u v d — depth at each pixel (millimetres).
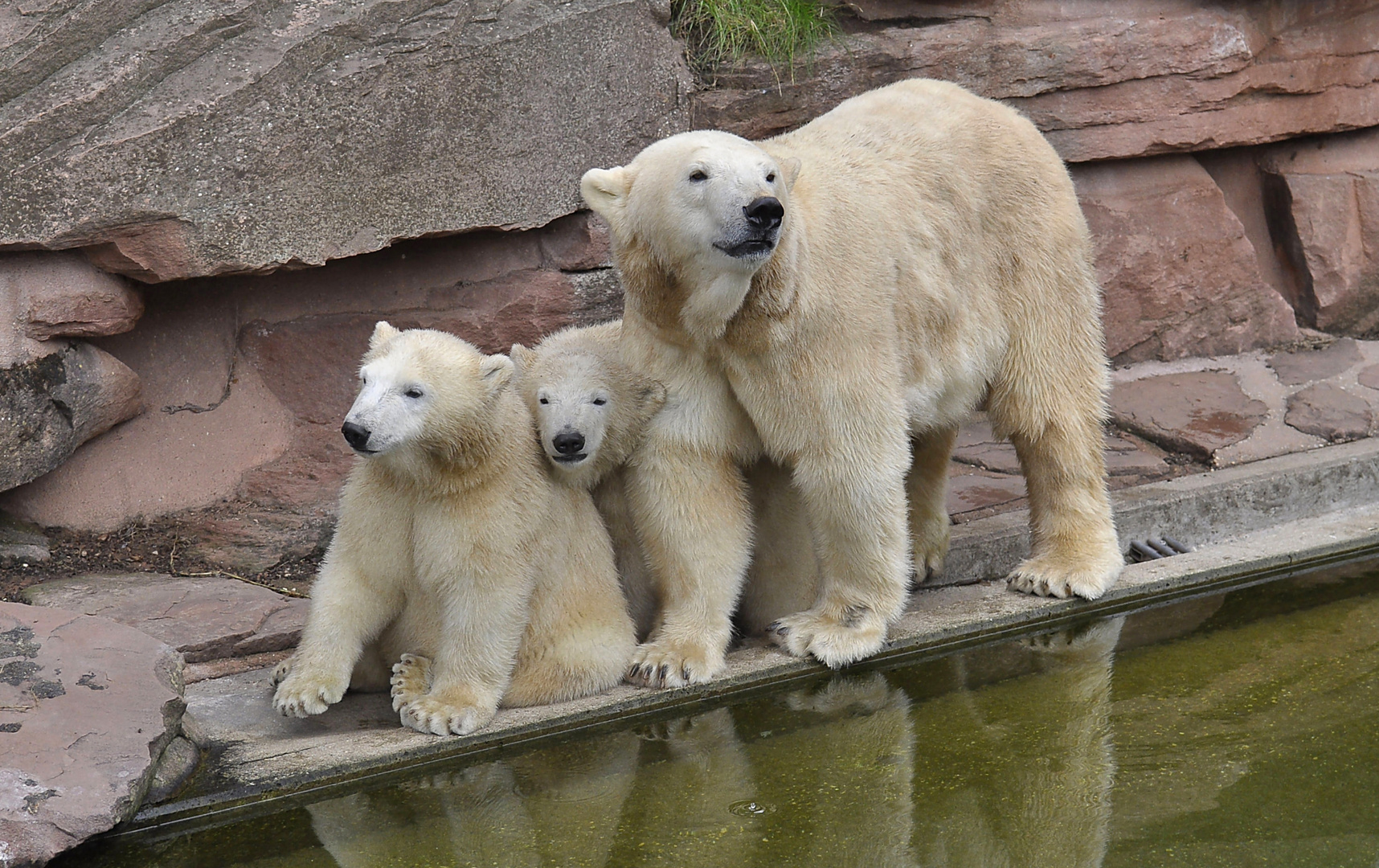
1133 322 11188
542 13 8625
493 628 6176
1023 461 7938
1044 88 10508
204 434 8617
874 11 10375
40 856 4758
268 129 7914
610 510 7090
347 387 8945
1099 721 6262
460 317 9000
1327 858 5039
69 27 7441
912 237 6930
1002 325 7520
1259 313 11547
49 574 7672
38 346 7711
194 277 8148
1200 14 10914
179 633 6891
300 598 7488
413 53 8227
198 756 5715
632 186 6379
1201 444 9641
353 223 8289
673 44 9242
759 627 7645
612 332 7293
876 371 6582
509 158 8688
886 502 6727
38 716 5289
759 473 7328
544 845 5211
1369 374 10828
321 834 5316
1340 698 6438
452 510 6094
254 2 7836
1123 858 5074
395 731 6055
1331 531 8672
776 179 6031
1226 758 5867
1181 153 11367
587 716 6305
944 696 6617
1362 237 11797
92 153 7508
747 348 6305
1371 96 11648
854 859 5090
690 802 5566
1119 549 7875
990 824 5348
